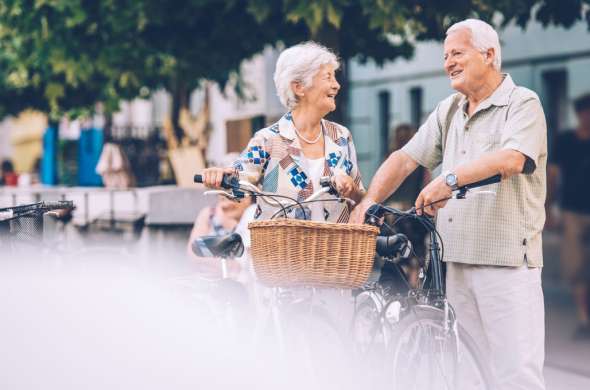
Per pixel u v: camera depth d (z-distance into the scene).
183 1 14.49
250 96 28.94
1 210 7.35
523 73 21.03
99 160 19.41
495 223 7.16
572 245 17.06
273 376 6.90
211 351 7.95
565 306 15.65
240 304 8.05
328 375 6.88
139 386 7.71
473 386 6.58
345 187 6.62
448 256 7.30
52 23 15.20
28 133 43.59
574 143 17.55
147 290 8.57
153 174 18.36
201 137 16.06
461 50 7.13
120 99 21.03
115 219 14.77
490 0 12.66
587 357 11.79
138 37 15.36
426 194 6.64
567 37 19.88
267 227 6.17
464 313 7.41
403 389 6.56
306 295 6.96
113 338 8.08
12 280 7.78
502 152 6.77
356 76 26.03
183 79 16.28
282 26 14.78
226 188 6.54
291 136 6.92
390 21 11.98
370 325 7.08
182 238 14.59
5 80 22.16
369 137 25.86
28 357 7.77
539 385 7.21
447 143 7.40
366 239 6.20
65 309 8.01
